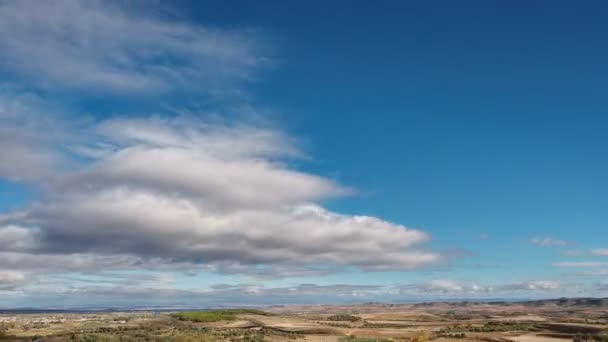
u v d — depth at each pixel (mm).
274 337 187750
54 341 174375
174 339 171125
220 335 185250
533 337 192750
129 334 183250
